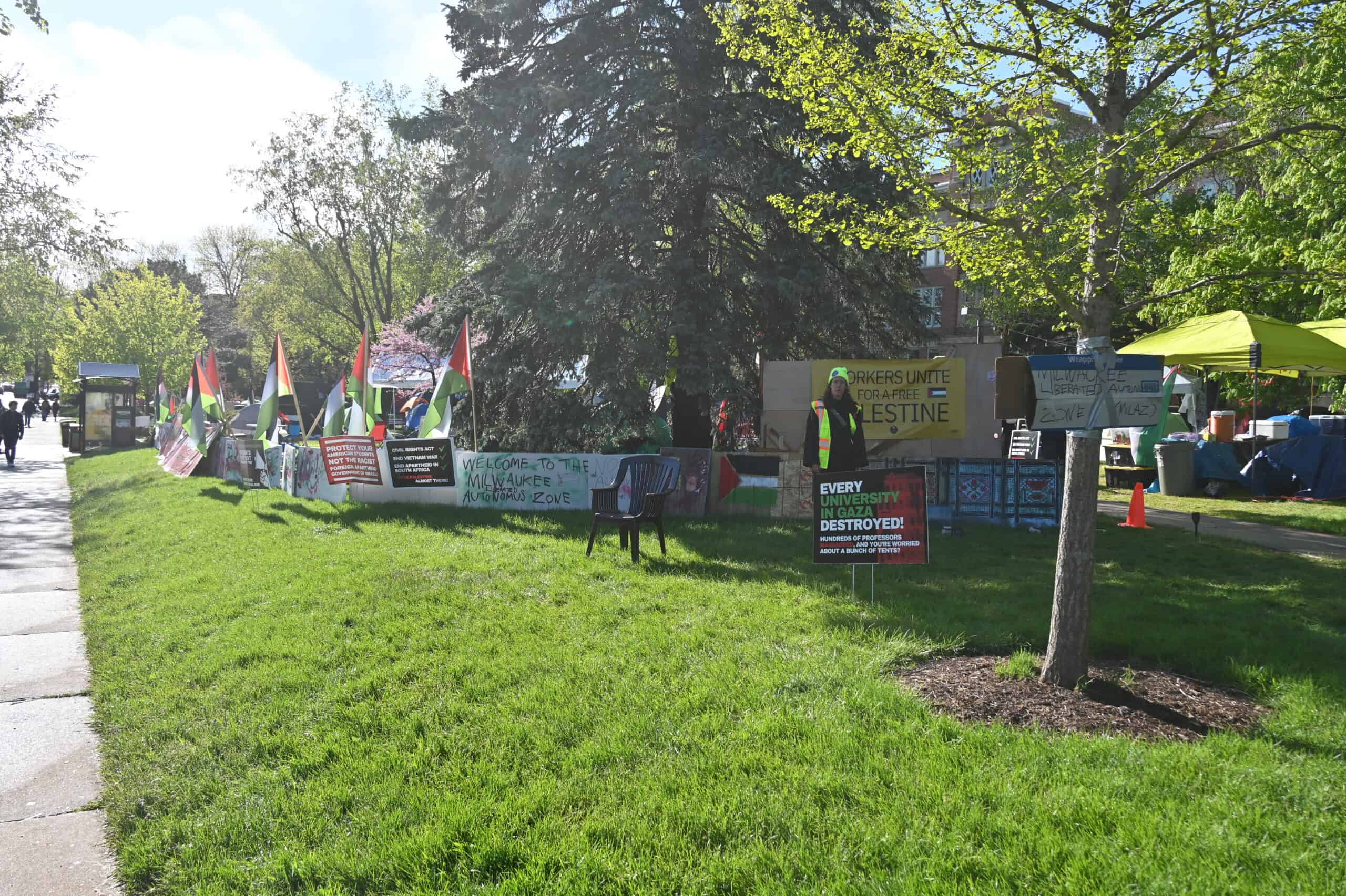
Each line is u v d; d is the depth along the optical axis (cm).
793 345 1579
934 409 1273
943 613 678
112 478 2066
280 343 1698
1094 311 526
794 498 1242
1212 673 541
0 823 399
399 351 3169
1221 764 397
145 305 4859
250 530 1153
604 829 360
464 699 514
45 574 996
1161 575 869
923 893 306
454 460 1381
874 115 575
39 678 608
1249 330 1267
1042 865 320
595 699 503
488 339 1678
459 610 713
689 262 1420
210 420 2484
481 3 1648
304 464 1525
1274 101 533
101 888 346
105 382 3238
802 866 327
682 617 679
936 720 457
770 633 631
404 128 1634
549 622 670
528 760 430
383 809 386
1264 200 1485
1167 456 1684
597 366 1476
